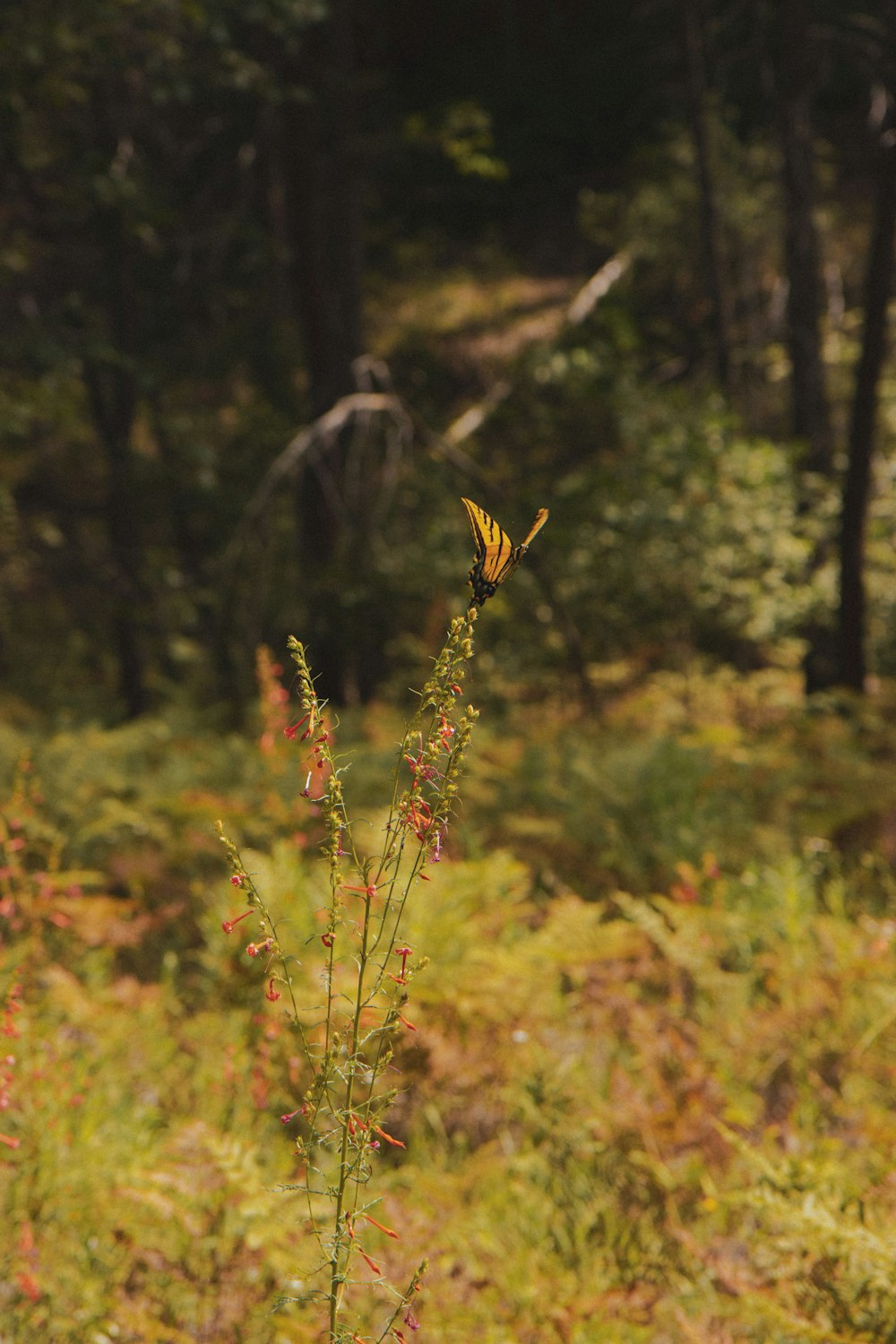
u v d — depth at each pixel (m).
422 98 26.88
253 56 15.04
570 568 12.93
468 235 28.31
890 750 10.79
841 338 18.28
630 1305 3.40
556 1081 4.48
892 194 12.05
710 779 8.38
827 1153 3.95
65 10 11.27
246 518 13.30
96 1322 3.33
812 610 13.56
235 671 15.53
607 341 16.56
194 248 20.28
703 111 17.45
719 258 17.17
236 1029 4.93
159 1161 3.87
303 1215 3.53
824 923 6.05
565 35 26.23
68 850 7.65
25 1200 3.58
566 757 9.40
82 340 13.92
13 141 13.59
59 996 4.90
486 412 15.66
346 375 16.34
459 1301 3.52
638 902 6.17
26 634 23.52
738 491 12.97
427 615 13.30
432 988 4.64
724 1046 5.05
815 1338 2.95
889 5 15.84
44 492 19.75
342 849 2.16
